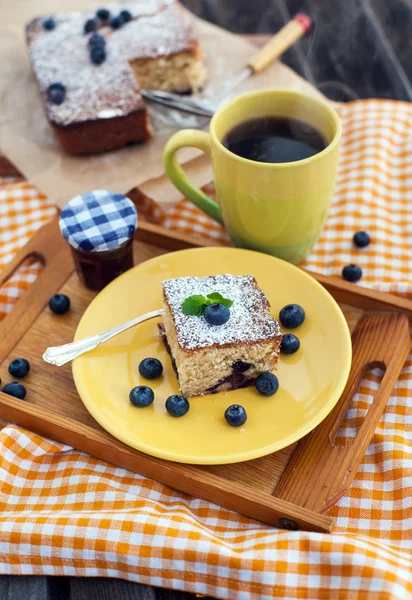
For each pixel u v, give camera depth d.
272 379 0.57
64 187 0.76
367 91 1.02
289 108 0.65
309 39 1.01
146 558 0.52
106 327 0.61
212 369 0.57
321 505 0.53
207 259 0.64
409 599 0.50
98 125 0.77
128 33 0.87
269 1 1.14
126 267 0.65
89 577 0.54
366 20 1.09
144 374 0.58
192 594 0.53
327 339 0.59
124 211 0.63
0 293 0.69
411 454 0.57
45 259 0.68
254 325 0.57
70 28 0.88
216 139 0.61
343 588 0.50
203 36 0.91
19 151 0.79
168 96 0.83
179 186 0.68
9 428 0.58
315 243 0.69
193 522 0.53
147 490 0.56
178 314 0.57
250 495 0.53
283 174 0.59
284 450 0.56
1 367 0.61
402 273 0.69
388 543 0.54
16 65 0.88
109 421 0.55
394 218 0.74
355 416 0.59
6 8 0.94
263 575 0.50
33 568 0.53
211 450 0.54
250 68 0.85
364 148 0.79
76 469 0.57
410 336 0.64
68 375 0.60
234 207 0.64
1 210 0.76
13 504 0.56
